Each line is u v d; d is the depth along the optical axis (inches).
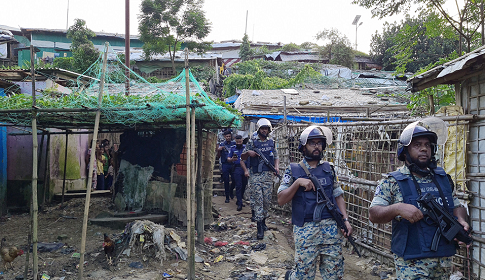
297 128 328.2
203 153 296.4
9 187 338.0
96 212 322.0
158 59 885.2
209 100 211.9
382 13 331.3
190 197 180.4
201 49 878.4
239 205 365.4
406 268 106.2
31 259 205.0
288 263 207.3
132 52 951.0
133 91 210.8
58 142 375.2
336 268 132.6
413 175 110.0
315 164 142.4
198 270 193.8
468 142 162.7
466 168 162.7
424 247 103.0
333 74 1184.2
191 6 821.2
